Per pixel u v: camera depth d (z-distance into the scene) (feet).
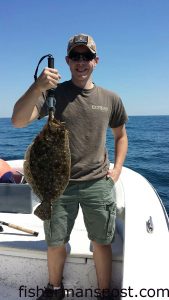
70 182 8.88
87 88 8.85
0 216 12.66
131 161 49.01
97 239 9.11
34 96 7.66
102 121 8.92
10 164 17.11
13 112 8.13
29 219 12.38
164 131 130.93
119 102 9.48
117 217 11.55
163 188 31.40
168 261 8.50
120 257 9.64
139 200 11.93
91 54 8.61
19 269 10.17
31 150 7.65
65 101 8.71
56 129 7.67
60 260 9.36
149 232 9.66
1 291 10.04
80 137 8.73
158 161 48.98
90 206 9.01
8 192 12.88
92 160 8.89
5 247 10.11
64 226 9.01
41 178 7.84
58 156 7.79
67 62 8.95
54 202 8.87
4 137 89.25
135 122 254.88
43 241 10.53
